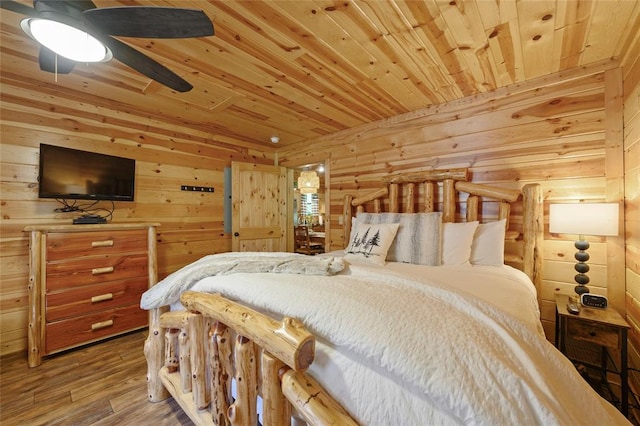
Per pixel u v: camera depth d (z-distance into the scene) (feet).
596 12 4.72
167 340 4.99
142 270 8.50
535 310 4.46
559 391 2.08
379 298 2.98
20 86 7.41
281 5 4.70
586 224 5.56
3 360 6.87
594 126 6.38
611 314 5.26
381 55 6.13
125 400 5.41
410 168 9.44
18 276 7.38
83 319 7.39
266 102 8.75
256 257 5.39
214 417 3.73
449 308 2.82
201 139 11.51
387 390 2.23
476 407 1.79
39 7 3.35
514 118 7.43
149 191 9.95
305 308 2.92
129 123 9.48
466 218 8.13
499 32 5.30
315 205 28.58
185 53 6.11
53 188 7.57
